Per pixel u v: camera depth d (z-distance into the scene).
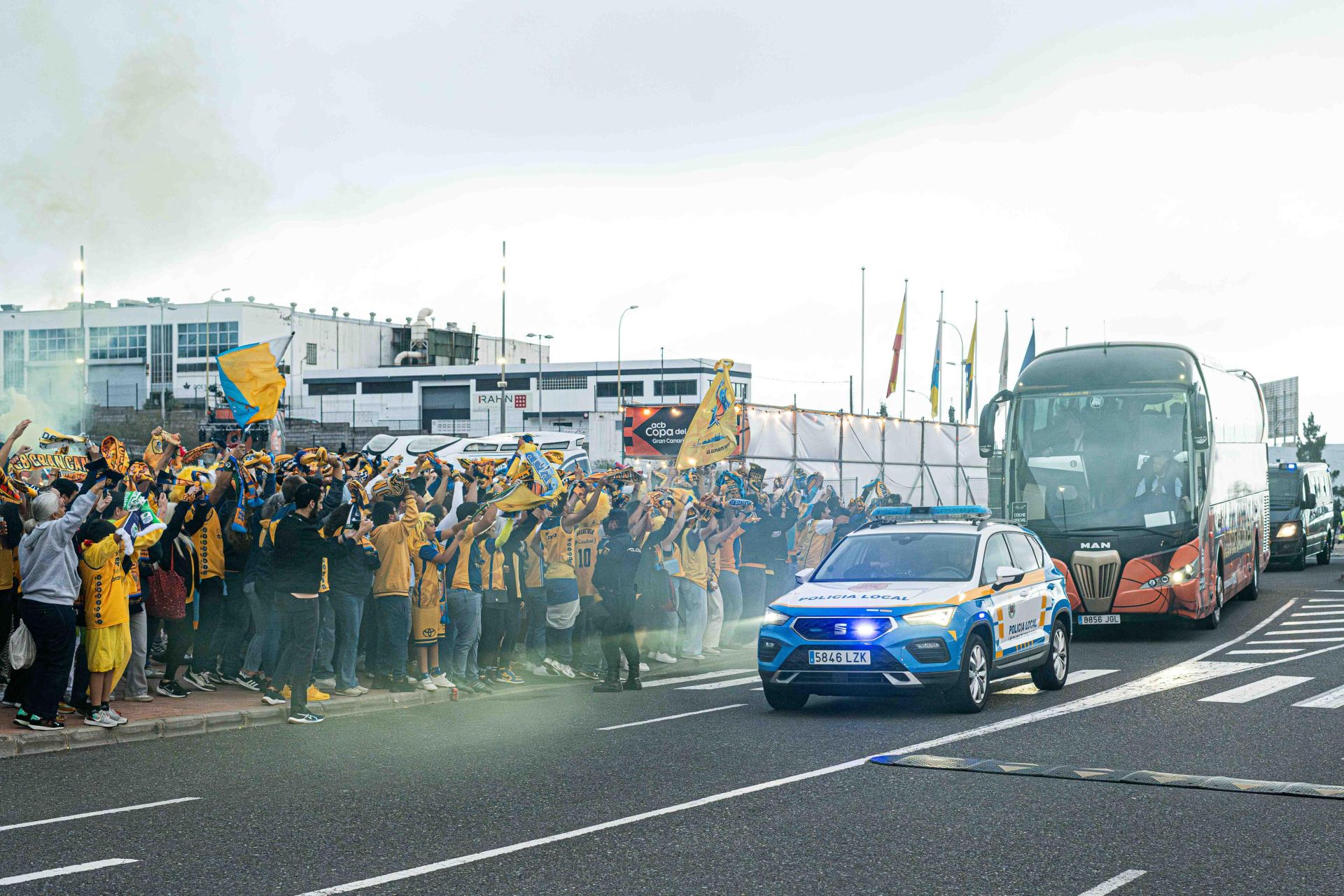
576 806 7.71
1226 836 6.98
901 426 37.69
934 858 6.50
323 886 5.95
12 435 11.19
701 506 16.95
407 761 9.30
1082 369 19.55
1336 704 11.98
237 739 10.32
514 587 14.07
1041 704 12.40
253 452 13.67
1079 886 6.00
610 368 101.94
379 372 105.06
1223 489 21.11
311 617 11.21
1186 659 16.14
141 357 103.00
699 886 5.98
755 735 10.56
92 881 6.02
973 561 12.55
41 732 9.76
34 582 9.98
